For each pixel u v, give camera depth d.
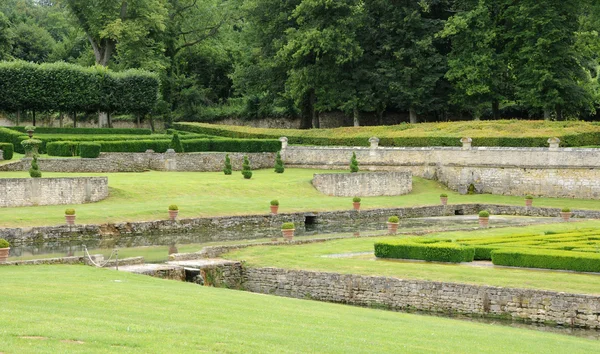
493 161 65.56
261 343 16.09
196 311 19.86
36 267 29.02
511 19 79.38
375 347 16.81
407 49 81.75
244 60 96.50
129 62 88.06
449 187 67.62
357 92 83.31
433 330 20.38
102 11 83.19
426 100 83.50
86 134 74.12
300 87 81.75
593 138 67.81
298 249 35.78
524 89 77.44
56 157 62.53
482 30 78.75
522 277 27.91
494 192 65.50
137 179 56.91
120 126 90.00
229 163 64.88
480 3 78.12
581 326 24.83
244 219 49.38
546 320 25.38
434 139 70.81
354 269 30.12
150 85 80.81
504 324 25.42
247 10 86.00
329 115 91.25
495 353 17.47
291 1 83.44
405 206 57.28
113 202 50.06
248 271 31.44
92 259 31.69
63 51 103.25
